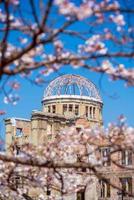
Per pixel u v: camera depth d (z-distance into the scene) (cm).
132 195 2427
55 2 1627
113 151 2598
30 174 3247
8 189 3478
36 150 3388
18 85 2248
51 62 1858
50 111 12344
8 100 2308
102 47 1903
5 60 1719
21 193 3228
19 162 2241
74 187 3625
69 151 3353
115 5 1692
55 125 10138
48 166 2248
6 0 1639
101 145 2786
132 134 2733
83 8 1639
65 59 1838
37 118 10062
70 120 10269
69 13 1647
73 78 12294
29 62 1841
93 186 8756
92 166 2291
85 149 3100
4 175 3238
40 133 10044
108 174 8194
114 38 1792
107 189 8775
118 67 1931
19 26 1806
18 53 1741
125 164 7569
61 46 1956
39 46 1947
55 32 1698
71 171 3469
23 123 10406
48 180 3372
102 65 1897
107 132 2892
